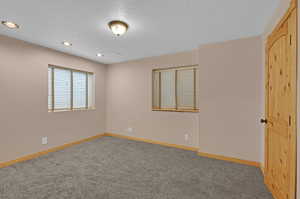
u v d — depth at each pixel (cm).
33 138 300
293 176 135
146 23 221
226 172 241
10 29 239
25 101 288
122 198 178
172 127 372
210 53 301
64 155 312
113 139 434
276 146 177
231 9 186
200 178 224
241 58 273
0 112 255
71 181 213
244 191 193
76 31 247
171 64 371
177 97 372
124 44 307
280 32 166
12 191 189
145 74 411
